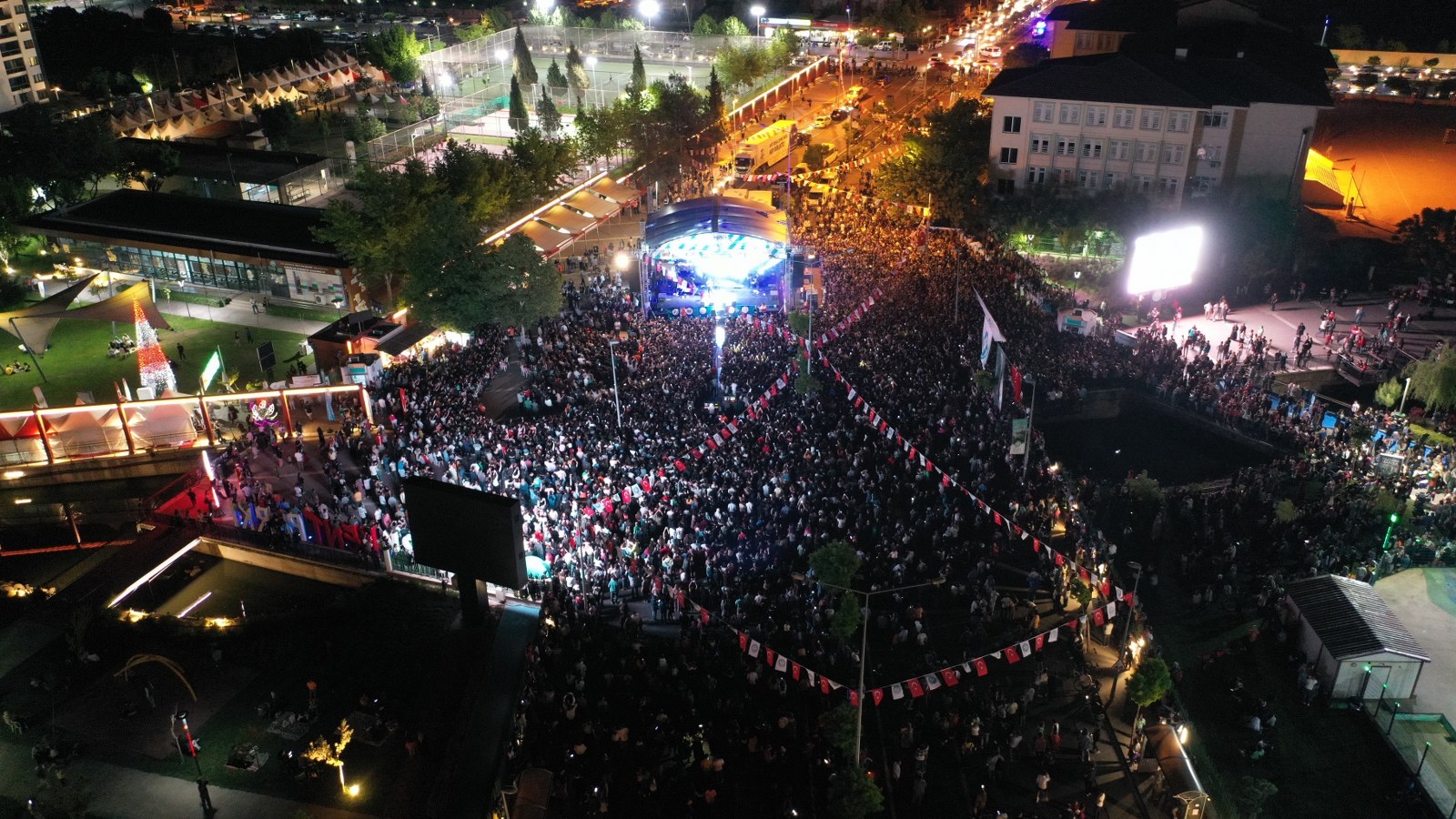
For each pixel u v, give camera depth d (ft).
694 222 271.08
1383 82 489.26
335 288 280.31
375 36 550.36
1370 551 182.19
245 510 187.73
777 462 191.52
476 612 150.30
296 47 557.33
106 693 141.38
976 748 137.90
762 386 224.33
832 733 123.03
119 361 252.83
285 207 304.71
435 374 236.84
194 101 453.58
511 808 121.80
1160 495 196.85
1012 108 333.21
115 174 351.46
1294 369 249.34
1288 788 138.62
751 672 144.25
